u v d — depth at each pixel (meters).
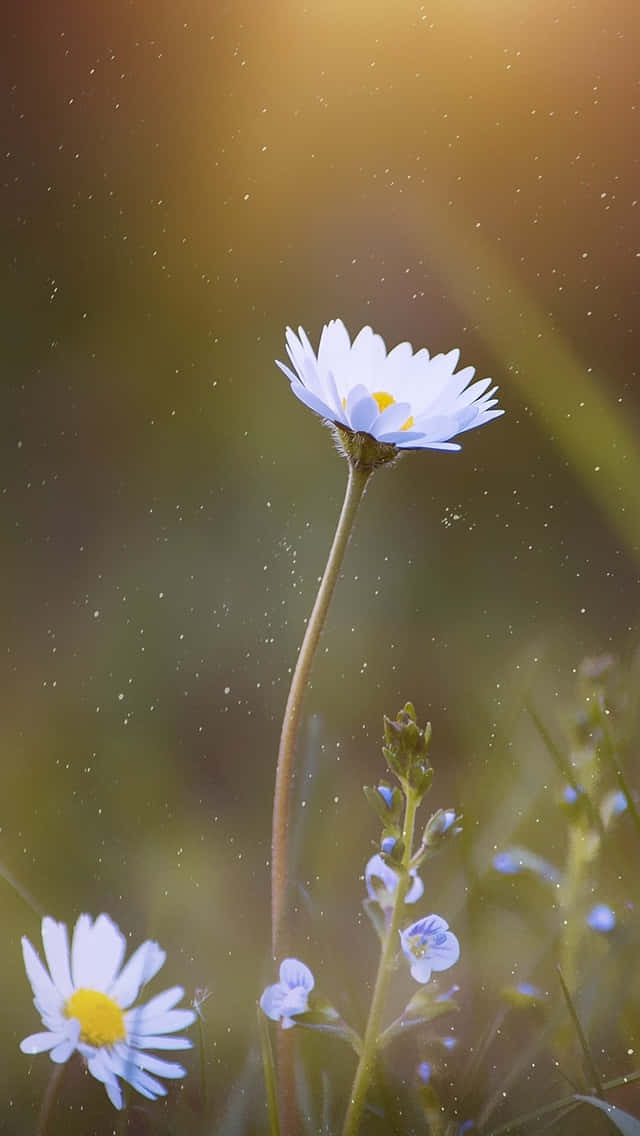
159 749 0.85
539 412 1.39
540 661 0.78
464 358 1.53
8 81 1.80
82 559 1.16
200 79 1.83
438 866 0.64
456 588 1.09
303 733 0.71
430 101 1.80
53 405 1.38
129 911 0.67
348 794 0.77
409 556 1.15
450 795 0.78
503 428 1.34
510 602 1.05
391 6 1.80
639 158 1.73
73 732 0.85
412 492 1.26
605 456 1.30
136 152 1.75
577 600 1.05
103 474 1.29
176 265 1.62
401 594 1.08
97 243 1.63
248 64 1.84
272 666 0.99
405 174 1.75
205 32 1.83
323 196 1.73
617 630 0.96
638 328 1.51
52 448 1.32
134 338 1.51
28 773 0.77
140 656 0.99
